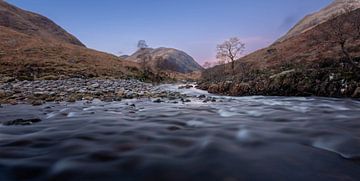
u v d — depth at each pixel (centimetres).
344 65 2694
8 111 1473
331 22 3325
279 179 545
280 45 8950
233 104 1889
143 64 10038
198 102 2012
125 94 2508
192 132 945
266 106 1770
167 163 627
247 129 991
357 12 3334
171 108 1627
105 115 1346
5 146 765
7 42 8750
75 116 1316
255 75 3647
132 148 745
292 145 780
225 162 636
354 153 703
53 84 3584
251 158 666
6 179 543
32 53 7912
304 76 2677
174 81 8500
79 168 595
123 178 546
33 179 543
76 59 8575
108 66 8631
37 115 1348
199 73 15775
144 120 1201
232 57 7044
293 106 1775
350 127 1018
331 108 1661
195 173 573
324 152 717
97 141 824
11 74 4950
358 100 2073
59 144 787
